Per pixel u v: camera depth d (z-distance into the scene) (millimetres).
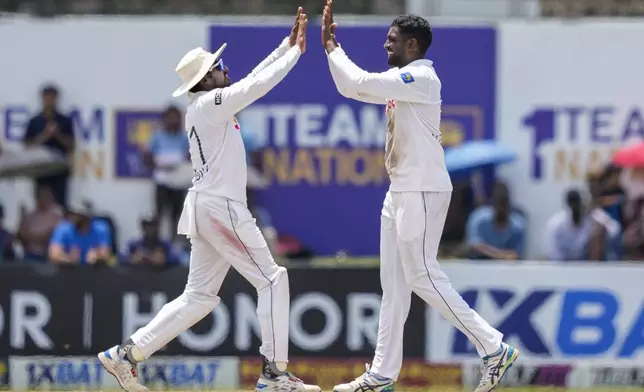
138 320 39062
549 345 39094
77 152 53312
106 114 53562
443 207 28328
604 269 39156
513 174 53625
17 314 38906
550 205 53625
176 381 38562
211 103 28000
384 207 28922
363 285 39031
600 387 38875
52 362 38719
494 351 28359
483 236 48469
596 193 51094
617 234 49500
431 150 28109
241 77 53688
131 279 39094
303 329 39031
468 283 39219
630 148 51594
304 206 53688
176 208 51750
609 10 65500
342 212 53750
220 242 28438
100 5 67938
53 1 67750
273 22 53625
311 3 67938
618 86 53625
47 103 52812
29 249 50125
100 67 53625
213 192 28281
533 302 39219
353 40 53312
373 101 28984
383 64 53312
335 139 53688
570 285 39188
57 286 39031
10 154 51594
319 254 53656
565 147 53719
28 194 52594
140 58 53656
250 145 52219
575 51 53656
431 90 27906
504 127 53812
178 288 39156
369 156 53688
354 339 38969
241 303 38781
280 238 52688
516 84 53750
